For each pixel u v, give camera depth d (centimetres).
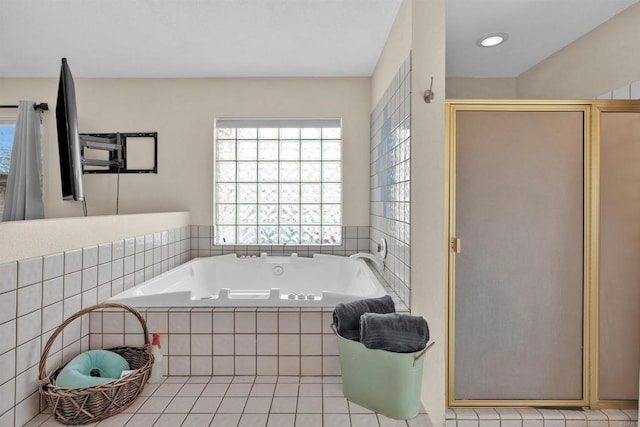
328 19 219
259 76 317
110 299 178
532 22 217
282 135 324
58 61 279
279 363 168
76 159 175
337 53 268
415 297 185
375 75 296
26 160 279
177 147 318
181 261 299
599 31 220
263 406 137
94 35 238
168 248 272
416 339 127
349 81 318
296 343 168
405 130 195
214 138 320
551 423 188
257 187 326
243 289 304
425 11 183
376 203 286
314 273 306
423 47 183
